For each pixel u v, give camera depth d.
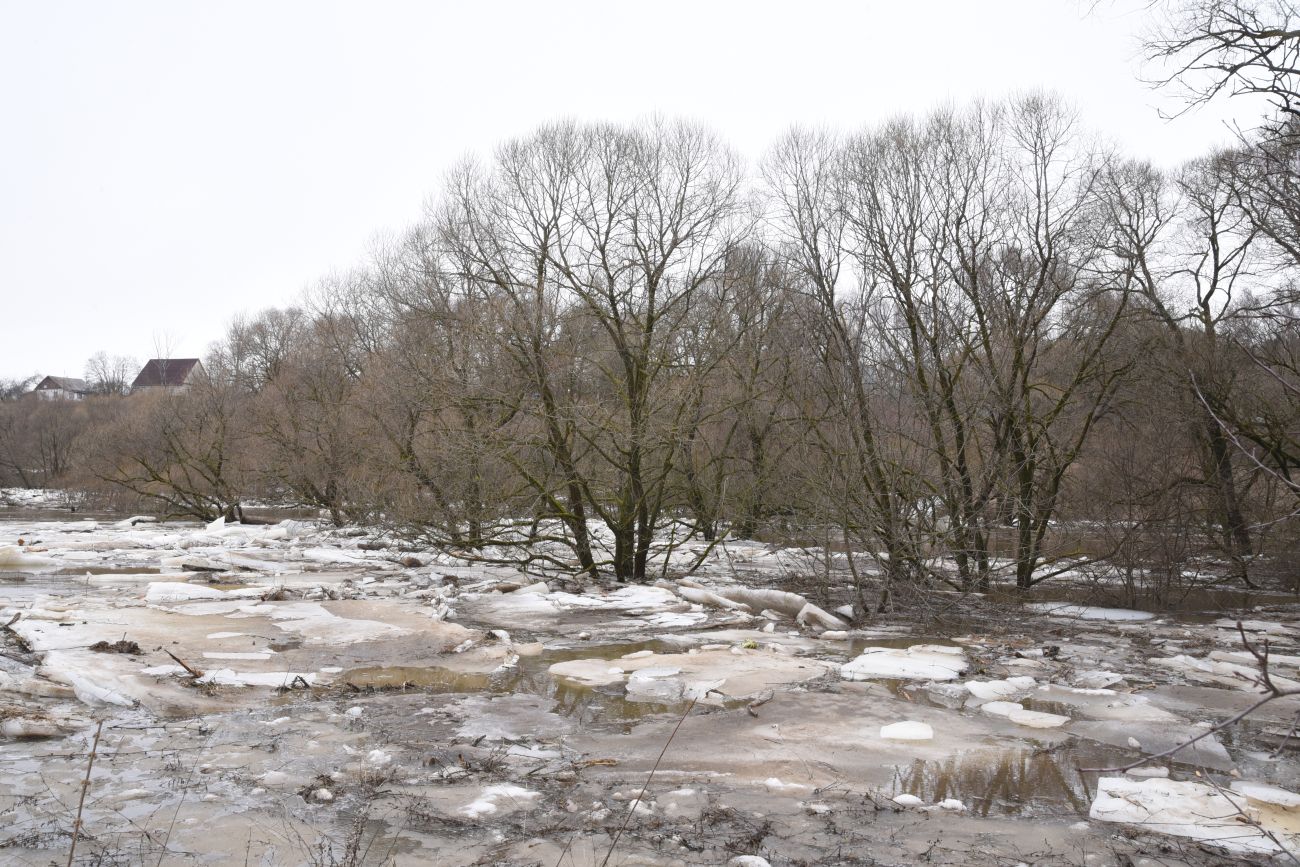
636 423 18.45
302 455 31.56
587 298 18.34
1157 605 17.30
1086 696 10.02
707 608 15.93
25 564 20.23
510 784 6.91
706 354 19.22
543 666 11.28
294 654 11.42
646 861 5.59
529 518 20.30
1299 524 17.80
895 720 8.92
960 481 15.55
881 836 6.05
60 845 5.57
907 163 18.81
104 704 8.91
